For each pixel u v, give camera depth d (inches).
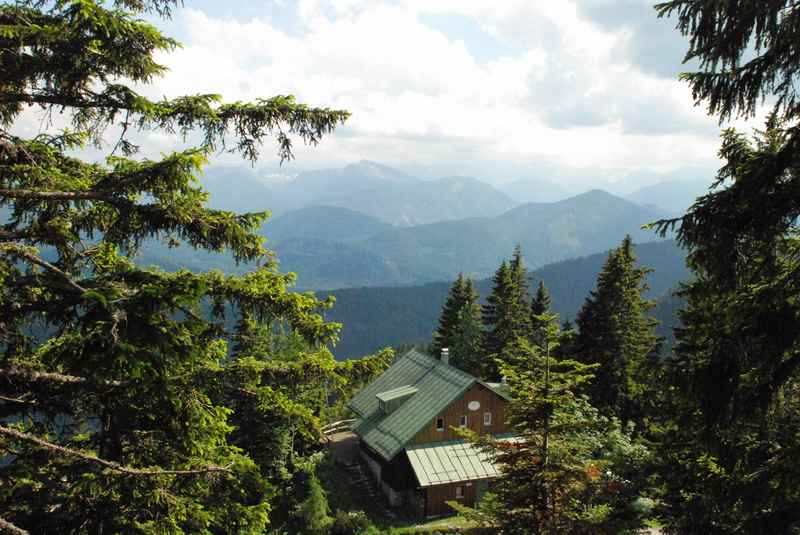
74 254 373.7
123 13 280.8
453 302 2235.5
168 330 273.7
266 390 400.8
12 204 320.8
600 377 1390.3
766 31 257.9
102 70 297.3
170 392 315.6
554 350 1470.2
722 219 279.3
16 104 326.0
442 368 1386.6
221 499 391.2
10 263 290.4
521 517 535.2
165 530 355.3
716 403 301.3
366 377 403.2
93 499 342.6
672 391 349.1
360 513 1091.3
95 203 335.3
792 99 270.8
